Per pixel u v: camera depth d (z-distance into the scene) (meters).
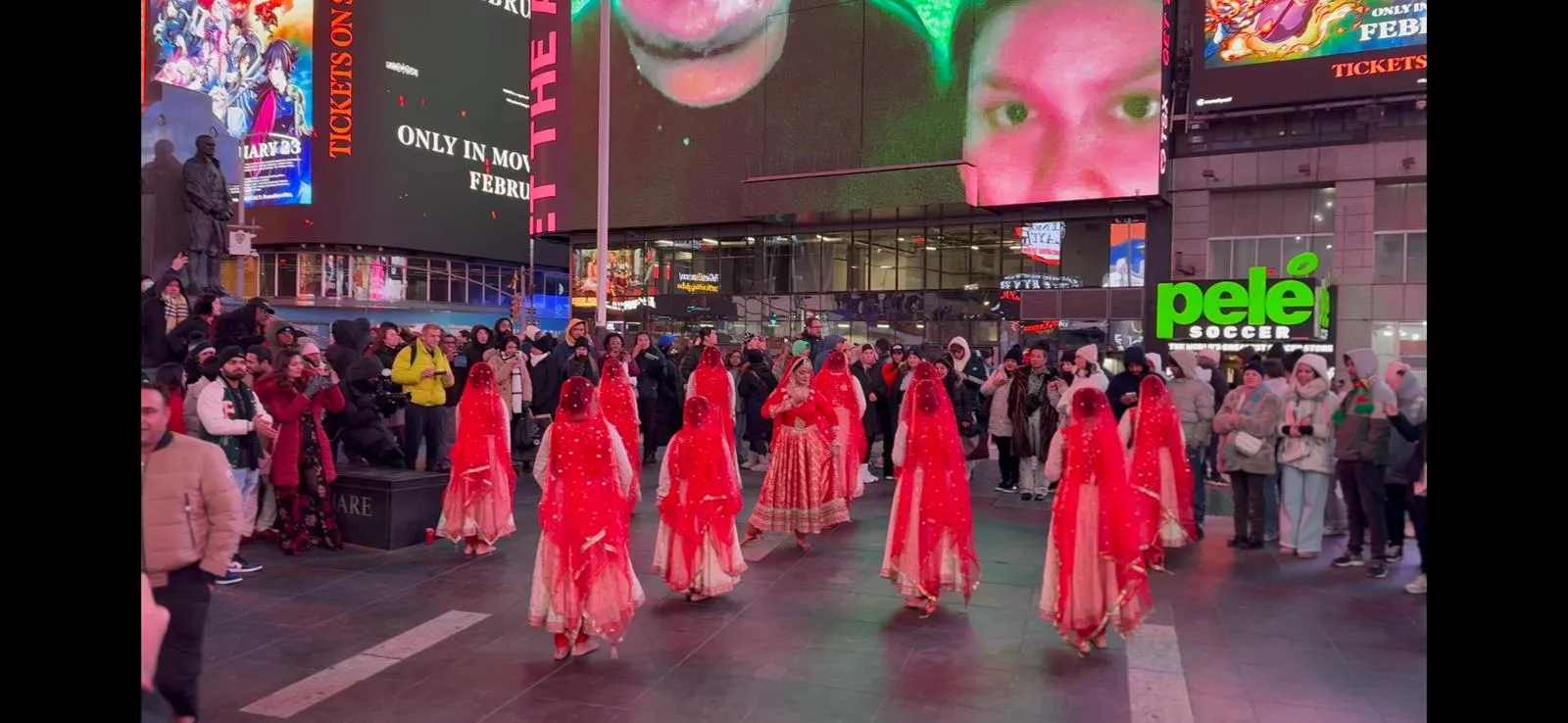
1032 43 23.53
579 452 5.62
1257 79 22.06
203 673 5.34
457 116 48.41
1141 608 5.71
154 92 15.67
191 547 3.86
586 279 30.95
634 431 9.62
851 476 10.37
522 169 52.00
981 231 25.53
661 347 15.49
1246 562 8.30
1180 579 7.71
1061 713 4.86
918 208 24.98
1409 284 17.97
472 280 49.72
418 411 10.59
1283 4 21.88
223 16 45.09
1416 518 7.23
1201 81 22.59
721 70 27.75
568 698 5.03
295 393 8.27
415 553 8.36
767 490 8.84
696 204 28.17
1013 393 11.33
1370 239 21.61
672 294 29.61
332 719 4.73
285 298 44.47
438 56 47.50
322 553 8.32
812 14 26.31
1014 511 10.62
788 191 26.14
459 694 5.08
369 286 45.50
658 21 28.70
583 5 30.19
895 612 6.68
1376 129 21.56
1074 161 23.14
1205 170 22.98
